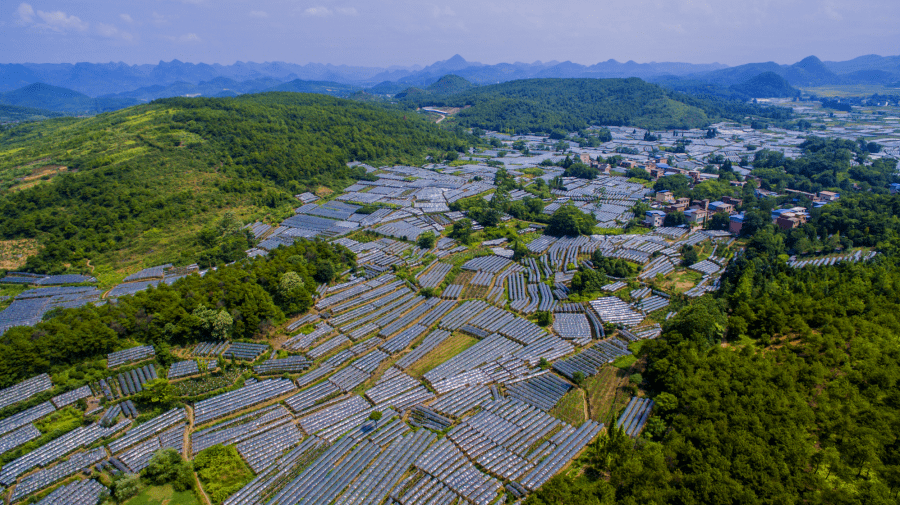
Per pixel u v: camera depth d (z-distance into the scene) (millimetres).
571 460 96562
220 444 101438
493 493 89250
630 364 127688
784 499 77500
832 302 134625
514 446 100938
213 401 116125
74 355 124250
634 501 79312
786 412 95125
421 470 95250
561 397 116562
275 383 122938
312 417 110875
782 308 134375
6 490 91688
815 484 82688
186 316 137500
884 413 96125
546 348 137250
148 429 106625
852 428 92000
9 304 160875
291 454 100062
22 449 99188
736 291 149125
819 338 119812
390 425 108000
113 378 121688
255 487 92188
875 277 151125
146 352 129500
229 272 160375
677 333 123312
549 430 105062
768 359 113875
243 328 141750
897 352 113438
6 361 113625
